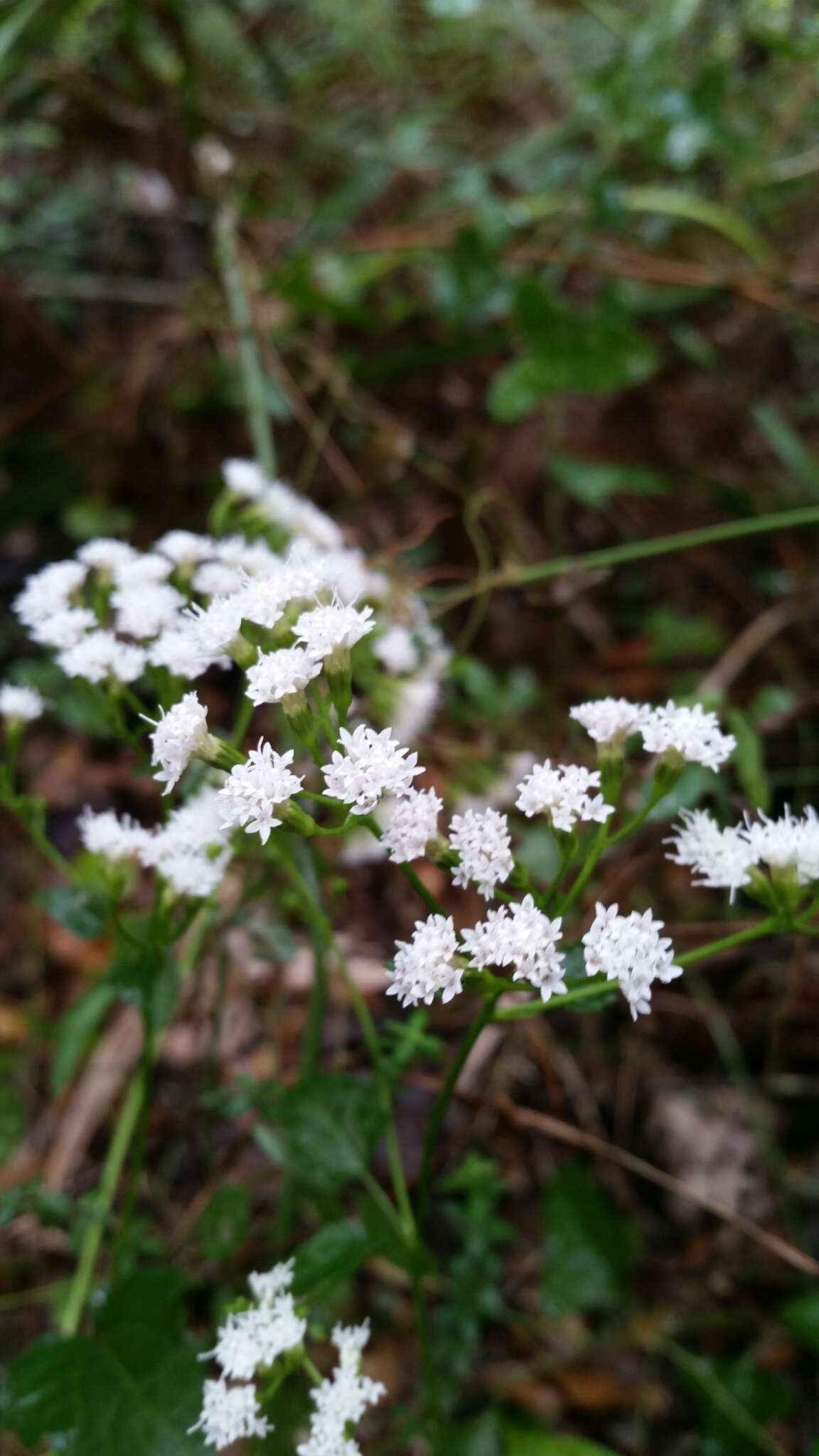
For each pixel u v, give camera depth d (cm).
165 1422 10
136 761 21
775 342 24
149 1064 11
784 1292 15
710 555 22
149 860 10
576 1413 14
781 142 24
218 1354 9
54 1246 15
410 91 25
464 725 18
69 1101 17
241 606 9
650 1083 17
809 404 24
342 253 22
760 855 9
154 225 25
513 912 8
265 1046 17
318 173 25
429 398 23
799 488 22
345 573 12
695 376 24
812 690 20
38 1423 10
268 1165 16
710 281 22
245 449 23
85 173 24
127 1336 10
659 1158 16
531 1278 15
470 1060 16
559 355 19
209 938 14
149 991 11
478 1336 14
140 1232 13
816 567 22
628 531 23
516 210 21
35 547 23
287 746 15
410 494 22
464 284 21
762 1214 16
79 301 25
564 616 21
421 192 25
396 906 18
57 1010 18
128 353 23
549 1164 16
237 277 21
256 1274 10
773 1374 14
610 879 16
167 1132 16
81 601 12
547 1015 17
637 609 22
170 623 11
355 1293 15
